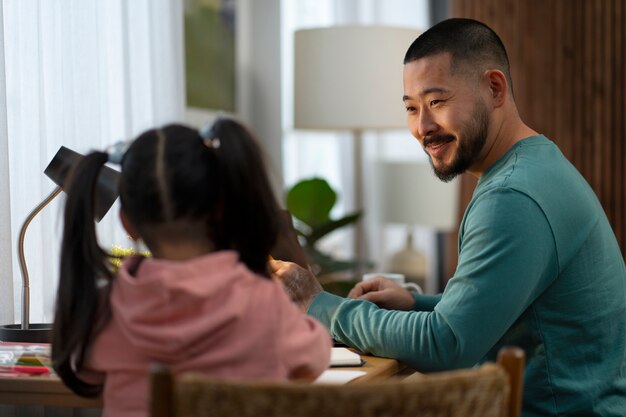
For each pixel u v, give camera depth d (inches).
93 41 90.7
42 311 82.7
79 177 43.3
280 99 145.1
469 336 54.6
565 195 57.4
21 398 50.5
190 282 39.5
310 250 130.6
